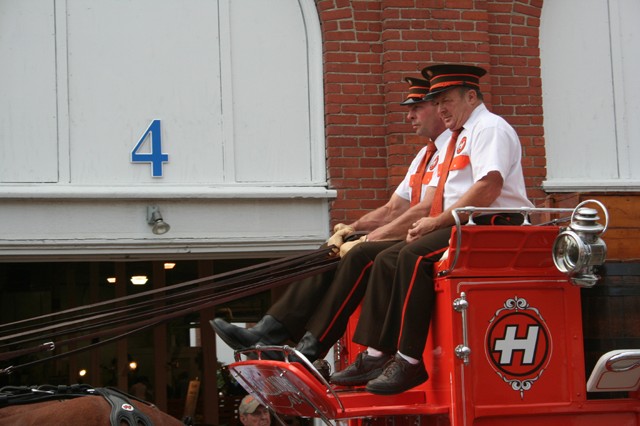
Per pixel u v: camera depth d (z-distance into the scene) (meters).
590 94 11.52
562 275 6.14
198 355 13.59
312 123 10.80
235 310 13.68
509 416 6.00
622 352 5.90
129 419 5.67
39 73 10.23
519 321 6.04
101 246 10.13
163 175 10.38
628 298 6.41
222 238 10.36
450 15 10.99
